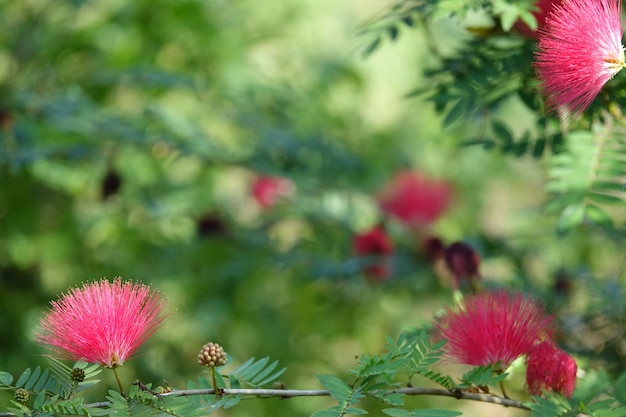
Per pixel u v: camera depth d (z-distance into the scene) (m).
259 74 7.48
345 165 6.50
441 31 6.95
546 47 2.73
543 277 5.53
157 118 6.06
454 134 5.92
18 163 5.63
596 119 3.23
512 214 6.05
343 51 8.02
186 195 6.73
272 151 6.47
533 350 2.71
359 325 7.38
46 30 7.04
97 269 7.09
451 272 3.54
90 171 6.58
